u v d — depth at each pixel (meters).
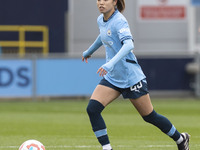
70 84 63.78
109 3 24.11
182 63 67.81
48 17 72.50
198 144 32.81
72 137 35.81
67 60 63.59
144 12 77.19
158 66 67.62
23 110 54.72
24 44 72.12
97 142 33.50
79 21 75.25
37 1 72.19
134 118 47.75
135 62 24.81
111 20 24.22
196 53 67.69
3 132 38.41
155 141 34.09
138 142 33.59
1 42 71.88
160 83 67.75
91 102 24.61
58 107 57.56
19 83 63.12
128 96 24.88
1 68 62.62
